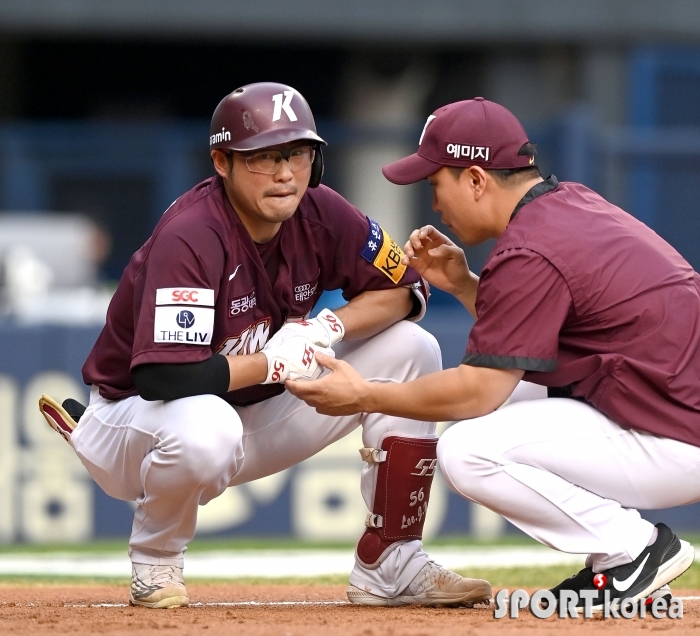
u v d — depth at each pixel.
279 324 14.11
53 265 34.75
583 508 12.75
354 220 14.23
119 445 13.75
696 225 37.34
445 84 52.03
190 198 13.47
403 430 14.03
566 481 12.81
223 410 13.13
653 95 46.97
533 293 12.49
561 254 12.60
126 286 13.82
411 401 12.91
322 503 30.41
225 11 45.97
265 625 12.05
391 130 40.81
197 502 13.48
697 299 12.90
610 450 12.75
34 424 29.88
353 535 30.38
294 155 12.97
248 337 13.78
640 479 12.77
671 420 12.68
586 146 36.56
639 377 12.66
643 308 12.66
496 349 12.55
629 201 37.16
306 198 13.99
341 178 40.78
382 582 14.28
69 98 53.31
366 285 14.36
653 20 46.72
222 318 13.45
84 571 22.53
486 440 12.76
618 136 37.19
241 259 13.38
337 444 30.44
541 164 36.91
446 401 12.75
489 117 13.22
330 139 40.66
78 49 52.41
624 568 12.74
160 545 13.87
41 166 41.16
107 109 53.66
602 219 13.02
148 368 12.92
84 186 41.31
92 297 33.81
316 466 30.36
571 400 13.06
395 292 14.47
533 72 48.25
